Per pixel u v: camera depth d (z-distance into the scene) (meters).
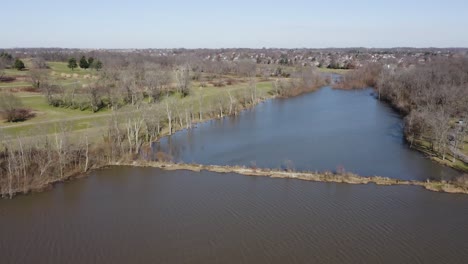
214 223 55.66
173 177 72.75
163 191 66.75
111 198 64.44
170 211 59.53
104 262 46.81
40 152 75.00
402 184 67.19
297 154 84.50
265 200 62.53
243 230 53.59
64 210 60.38
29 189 66.94
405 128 98.38
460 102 107.25
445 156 80.12
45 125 94.75
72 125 94.81
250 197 63.69
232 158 83.06
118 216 58.22
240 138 99.31
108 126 91.62
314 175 71.06
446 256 47.16
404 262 46.03
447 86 119.81
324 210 58.81
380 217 56.50
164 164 78.25
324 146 90.06
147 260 47.16
